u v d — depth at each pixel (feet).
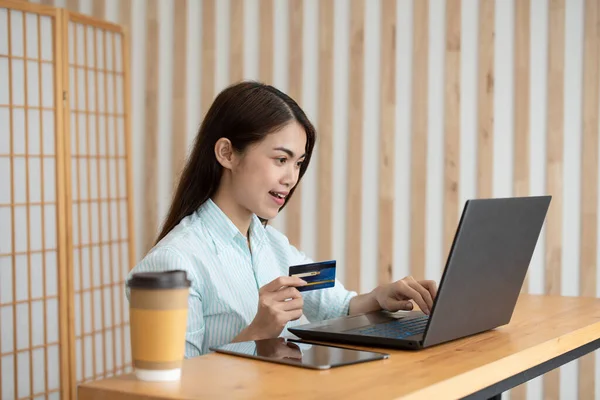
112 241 12.02
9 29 10.46
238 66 12.54
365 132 12.16
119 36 12.27
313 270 5.35
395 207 12.06
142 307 3.72
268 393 3.51
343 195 12.28
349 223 12.05
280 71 12.57
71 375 11.13
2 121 10.44
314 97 12.35
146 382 3.73
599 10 11.09
